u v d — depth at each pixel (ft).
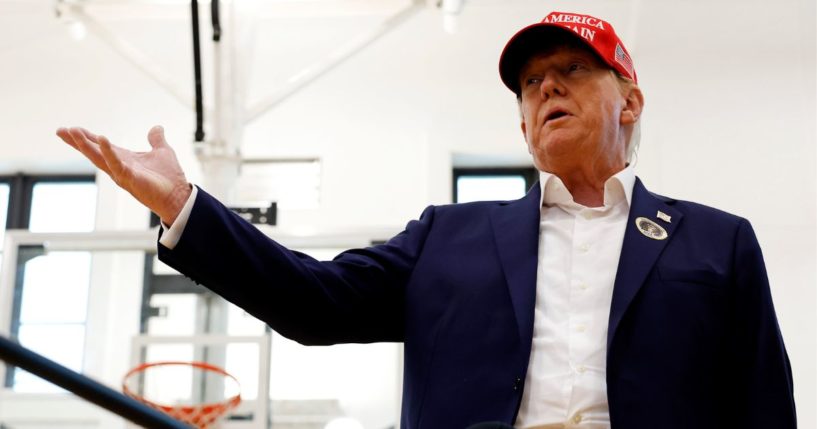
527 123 6.61
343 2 16.92
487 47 19.12
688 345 5.47
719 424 5.47
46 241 17.71
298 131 18.69
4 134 19.04
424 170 18.44
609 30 6.60
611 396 5.31
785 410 5.49
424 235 6.31
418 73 19.03
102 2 17.02
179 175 5.42
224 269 5.43
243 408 16.10
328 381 16.25
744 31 18.37
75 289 17.72
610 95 6.48
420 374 5.70
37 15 19.13
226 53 15.90
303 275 5.69
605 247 5.96
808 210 17.47
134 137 18.74
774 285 17.13
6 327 17.34
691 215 6.07
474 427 4.08
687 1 17.93
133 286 17.19
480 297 5.76
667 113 18.15
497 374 5.49
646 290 5.61
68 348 17.40
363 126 18.75
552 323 5.69
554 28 6.49
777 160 17.80
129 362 16.65
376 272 6.03
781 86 18.17
